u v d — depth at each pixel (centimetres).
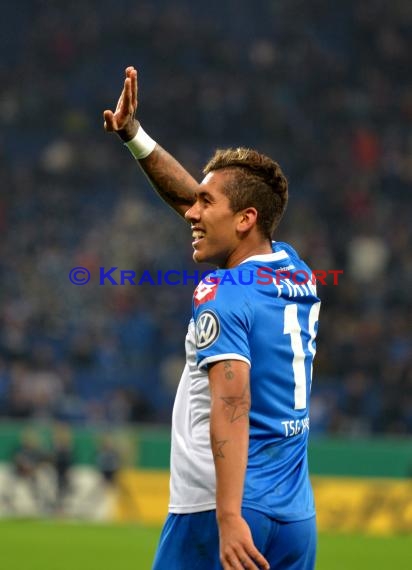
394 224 9169
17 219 8938
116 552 4091
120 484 5819
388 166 9956
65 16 11175
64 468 5809
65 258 8519
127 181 9450
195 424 1220
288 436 1223
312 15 11606
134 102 1460
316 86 10875
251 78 10838
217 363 1154
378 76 11081
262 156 1274
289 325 1231
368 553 4266
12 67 10794
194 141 10081
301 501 1221
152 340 7862
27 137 10119
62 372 7300
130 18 11169
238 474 1113
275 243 1338
